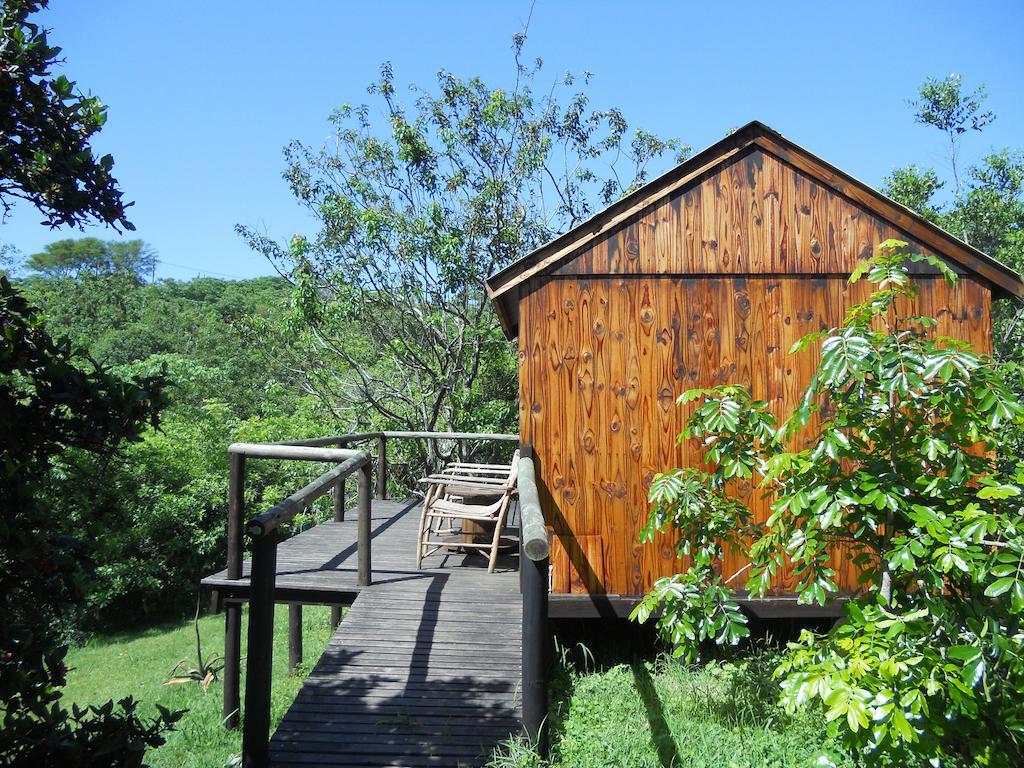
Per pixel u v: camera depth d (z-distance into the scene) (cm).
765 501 554
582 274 567
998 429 359
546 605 391
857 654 303
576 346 565
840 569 546
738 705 457
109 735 261
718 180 569
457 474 794
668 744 405
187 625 1362
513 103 1548
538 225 1544
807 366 562
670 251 566
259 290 4625
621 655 573
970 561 294
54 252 6103
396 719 407
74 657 1170
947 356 322
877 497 324
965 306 561
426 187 1501
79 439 260
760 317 566
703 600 419
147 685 913
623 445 562
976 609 307
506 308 632
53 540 257
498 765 371
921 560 335
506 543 712
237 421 1603
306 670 741
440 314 1505
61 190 270
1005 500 320
